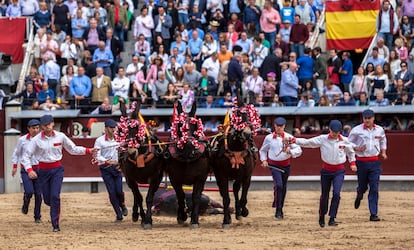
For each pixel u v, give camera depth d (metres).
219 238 13.98
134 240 13.84
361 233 14.57
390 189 24.38
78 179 24.81
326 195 15.74
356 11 27.52
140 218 17.62
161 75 25.80
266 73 25.86
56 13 28.27
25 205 17.25
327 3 27.64
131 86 26.39
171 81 25.89
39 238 14.25
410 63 26.05
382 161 24.34
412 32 27.55
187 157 15.22
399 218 17.33
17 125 25.64
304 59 25.98
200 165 15.41
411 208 19.62
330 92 25.81
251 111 15.39
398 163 24.28
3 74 26.70
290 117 25.31
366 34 27.41
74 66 26.94
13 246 13.32
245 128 15.20
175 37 27.38
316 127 25.23
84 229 15.65
